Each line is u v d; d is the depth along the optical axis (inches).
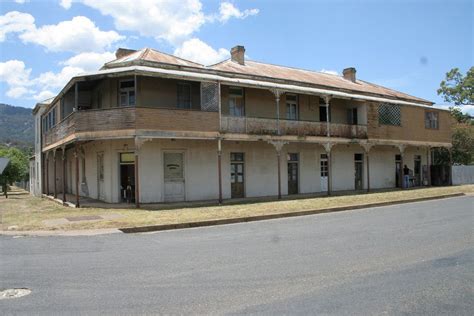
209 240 376.8
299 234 401.7
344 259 285.7
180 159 764.6
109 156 733.9
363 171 1072.8
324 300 199.9
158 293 214.5
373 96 1112.2
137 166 643.5
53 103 901.2
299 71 1129.4
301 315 180.1
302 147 943.7
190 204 692.1
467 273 246.7
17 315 185.9
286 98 916.6
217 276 245.6
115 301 202.8
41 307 196.1
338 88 1024.2
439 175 1218.0
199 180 776.9
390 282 229.6
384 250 313.7
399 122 1059.3
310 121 869.8
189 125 690.8
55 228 450.3
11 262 291.0
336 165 1008.2
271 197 832.9
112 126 647.8
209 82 714.2
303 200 748.0
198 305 195.2
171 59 816.3
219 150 724.0
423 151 1234.6
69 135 693.9
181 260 290.2
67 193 1035.9
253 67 979.9
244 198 813.9
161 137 661.9
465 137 1428.4
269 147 888.3
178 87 767.1
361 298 202.5
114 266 274.2
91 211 604.4
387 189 1043.3
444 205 669.9
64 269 267.7
